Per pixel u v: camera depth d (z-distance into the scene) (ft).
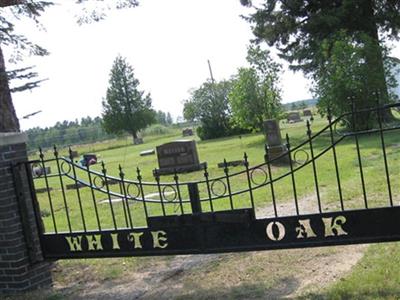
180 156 62.69
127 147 179.93
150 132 256.73
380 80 70.59
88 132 269.23
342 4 85.71
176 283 17.57
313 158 15.20
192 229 16.44
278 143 61.77
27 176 18.61
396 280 14.20
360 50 71.41
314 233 15.06
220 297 15.34
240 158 68.33
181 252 16.67
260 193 34.55
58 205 44.37
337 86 71.15
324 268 16.65
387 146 53.36
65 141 249.55
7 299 17.78
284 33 96.53
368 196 27.66
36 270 18.78
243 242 15.87
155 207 34.88
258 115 96.53
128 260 21.42
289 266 17.35
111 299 16.96
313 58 93.61
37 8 29.37
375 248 17.72
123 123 225.35
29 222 18.44
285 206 29.27
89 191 53.06
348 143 62.59
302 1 91.61
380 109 14.23
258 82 96.02
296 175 41.16
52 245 18.61
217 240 16.16
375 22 86.63
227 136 141.79
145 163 87.30
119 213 34.68
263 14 95.30
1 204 17.95
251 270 17.53
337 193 30.01
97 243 18.39
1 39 29.66
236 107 97.96
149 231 17.07
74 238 18.24
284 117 98.48
